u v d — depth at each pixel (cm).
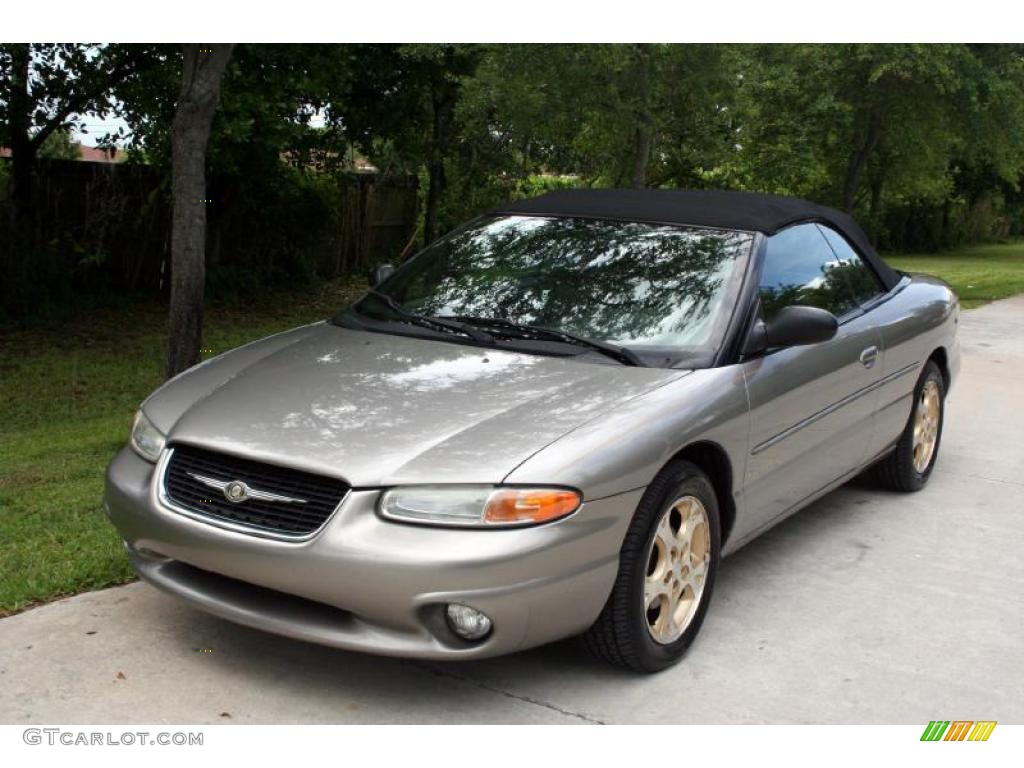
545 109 1066
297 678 375
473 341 432
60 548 478
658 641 386
